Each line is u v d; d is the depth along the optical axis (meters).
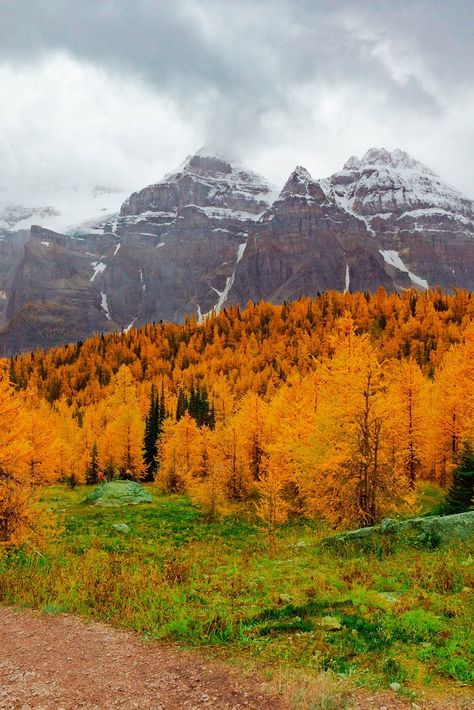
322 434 23.94
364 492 22.47
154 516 32.03
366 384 22.23
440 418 36.31
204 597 9.73
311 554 14.49
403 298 165.25
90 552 16.73
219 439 40.03
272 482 26.06
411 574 10.65
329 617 7.93
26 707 5.81
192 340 178.00
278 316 185.88
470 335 39.03
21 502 15.29
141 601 9.61
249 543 21.25
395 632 7.27
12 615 9.29
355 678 5.93
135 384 128.00
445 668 6.14
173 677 6.36
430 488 36.50
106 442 55.03
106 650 7.41
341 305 175.75
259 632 7.57
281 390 45.81
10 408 16.11
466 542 12.88
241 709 5.48
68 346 188.25
